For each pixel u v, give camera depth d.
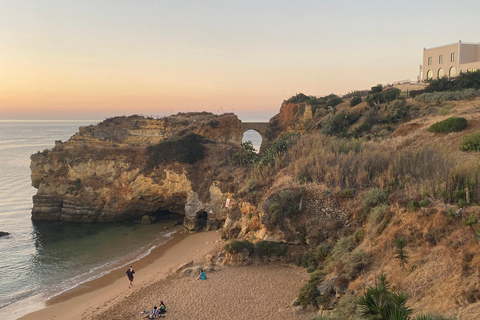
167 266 39.69
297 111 107.19
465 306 16.92
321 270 29.06
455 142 47.59
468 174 30.55
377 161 39.03
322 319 19.84
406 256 22.47
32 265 42.12
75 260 43.56
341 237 32.44
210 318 26.05
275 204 36.41
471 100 67.38
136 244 49.31
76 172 62.84
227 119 96.00
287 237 35.00
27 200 76.31
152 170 60.38
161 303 27.73
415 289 20.05
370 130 71.44
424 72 94.81
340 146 48.75
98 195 61.69
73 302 32.50
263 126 110.06
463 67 83.62
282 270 33.25
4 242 50.47
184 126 91.56
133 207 61.72
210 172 57.62
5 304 32.72
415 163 37.38
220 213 54.72
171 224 59.47
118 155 62.47
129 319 27.41
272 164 49.84
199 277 33.00
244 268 34.47
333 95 116.12
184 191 58.56
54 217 62.84
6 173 107.88
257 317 25.36
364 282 22.73
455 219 23.64
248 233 41.53
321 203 35.69
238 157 58.12
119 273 39.09
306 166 41.75
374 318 12.42
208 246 45.66
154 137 89.56
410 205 27.33
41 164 64.38
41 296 34.19
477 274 18.20
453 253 20.92
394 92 82.38
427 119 62.94
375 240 26.84
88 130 86.25
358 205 33.75
